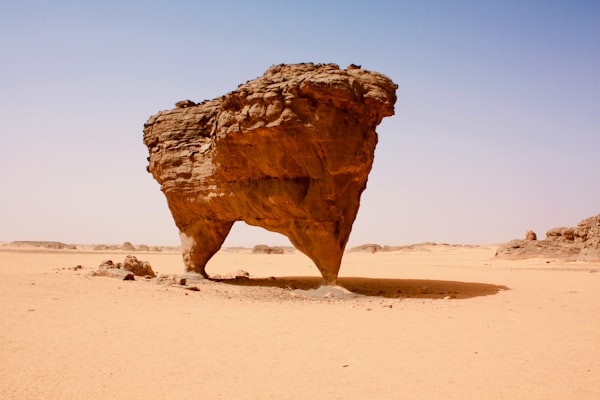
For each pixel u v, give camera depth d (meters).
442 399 7.09
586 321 13.52
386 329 12.10
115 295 17.27
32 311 13.37
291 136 17.77
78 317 12.84
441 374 8.30
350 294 18.67
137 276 25.14
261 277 29.27
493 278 28.81
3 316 12.49
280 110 17.48
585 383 7.88
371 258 71.94
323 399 7.05
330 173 18.03
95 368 8.41
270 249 94.50
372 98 18.14
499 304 16.89
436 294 20.00
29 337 10.41
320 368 8.59
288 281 26.03
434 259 66.06
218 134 19.23
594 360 9.27
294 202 19.19
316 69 18.52
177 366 8.60
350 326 12.46
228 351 9.66
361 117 18.41
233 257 68.69
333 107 17.50
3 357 8.90
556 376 8.24
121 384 7.61
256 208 20.67
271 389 7.46
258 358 9.19
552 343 10.70
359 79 18.55
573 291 21.00
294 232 20.23
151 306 15.22
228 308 15.32
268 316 13.87
